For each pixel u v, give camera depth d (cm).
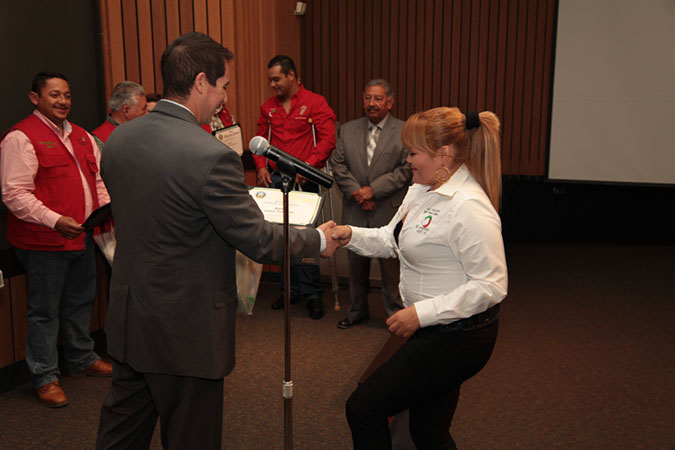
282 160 132
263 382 281
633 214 604
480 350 141
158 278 131
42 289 255
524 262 541
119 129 139
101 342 324
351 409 145
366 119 349
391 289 346
